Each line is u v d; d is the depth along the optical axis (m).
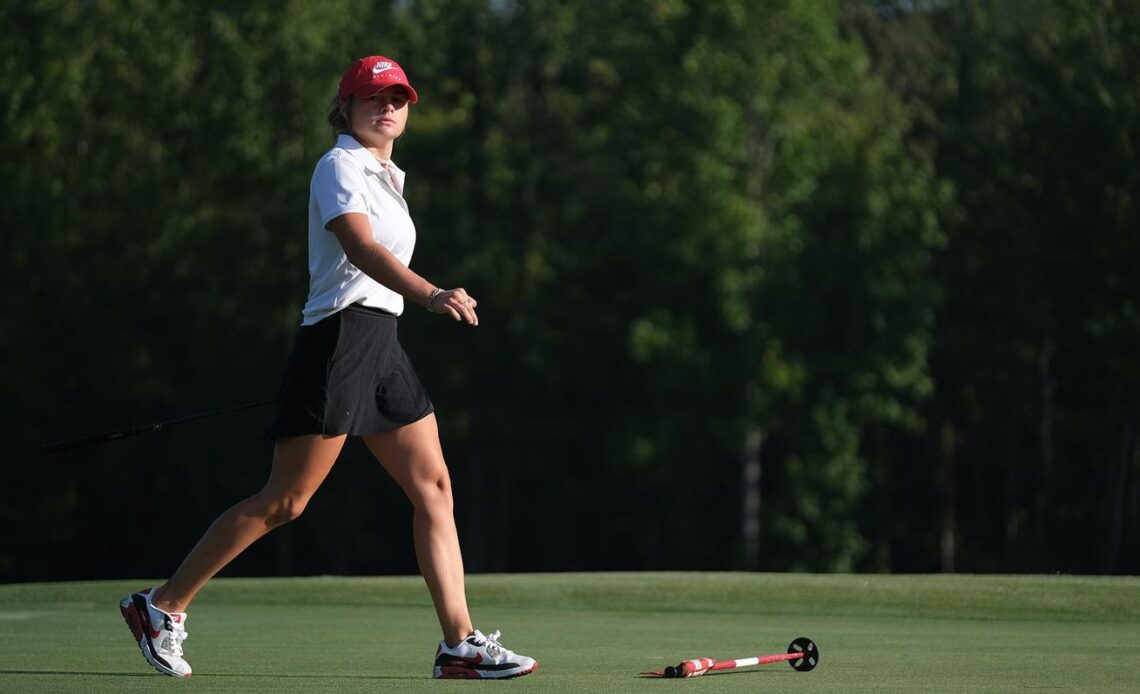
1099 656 19.73
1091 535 123.19
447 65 122.38
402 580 33.62
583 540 126.00
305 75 111.31
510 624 26.30
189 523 116.56
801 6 103.56
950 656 19.62
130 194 110.56
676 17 106.19
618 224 116.50
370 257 16.12
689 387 107.56
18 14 107.69
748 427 104.38
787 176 105.00
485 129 122.31
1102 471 122.44
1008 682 16.05
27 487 109.31
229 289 112.75
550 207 122.62
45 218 105.88
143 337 112.44
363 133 17.14
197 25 112.94
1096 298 113.50
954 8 127.75
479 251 115.81
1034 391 122.56
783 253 104.56
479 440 118.94
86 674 16.73
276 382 114.88
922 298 107.62
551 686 15.28
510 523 126.44
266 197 112.69
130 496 115.75
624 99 115.12
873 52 125.25
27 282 107.31
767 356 103.88
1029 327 118.69
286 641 22.41
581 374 120.62
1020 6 125.50
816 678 16.50
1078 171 112.88
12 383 106.50
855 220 106.94
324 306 16.64
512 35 121.88
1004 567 122.88
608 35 120.62
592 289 123.12
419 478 17.17
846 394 108.25
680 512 116.44
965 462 127.75
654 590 30.88
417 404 17.17
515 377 119.12
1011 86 122.12
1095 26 113.62
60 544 114.06
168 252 110.12
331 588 32.19
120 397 113.06
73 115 108.81
